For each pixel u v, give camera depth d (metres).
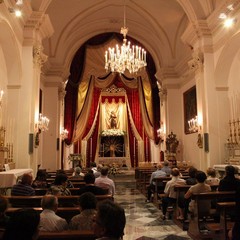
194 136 13.98
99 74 18.17
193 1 10.55
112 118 18.95
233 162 9.28
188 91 14.88
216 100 10.41
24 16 9.41
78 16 15.09
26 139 9.33
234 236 2.67
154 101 18.05
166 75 16.50
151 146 18.30
